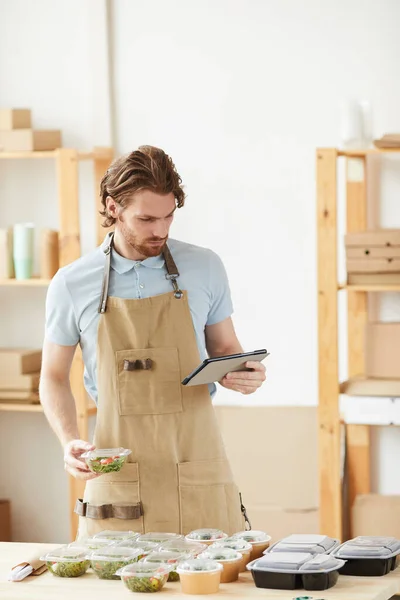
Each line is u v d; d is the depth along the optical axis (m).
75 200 4.86
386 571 2.58
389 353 4.55
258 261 4.99
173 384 3.06
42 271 5.02
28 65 5.25
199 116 5.02
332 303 4.42
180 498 3.02
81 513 3.06
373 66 4.79
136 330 3.06
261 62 4.91
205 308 3.17
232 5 4.93
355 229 4.78
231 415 4.94
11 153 4.91
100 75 5.12
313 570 2.43
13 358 5.02
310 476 4.83
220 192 5.01
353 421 4.47
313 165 4.89
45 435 5.37
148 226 2.92
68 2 5.16
